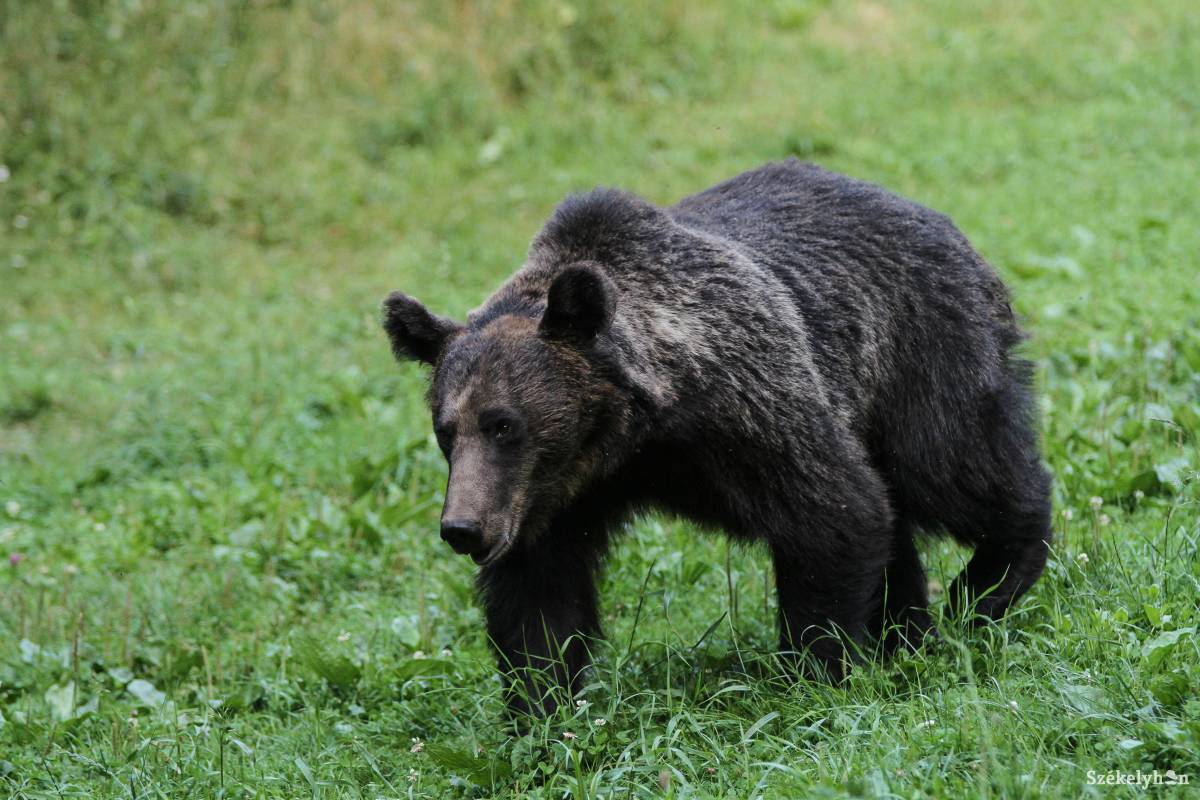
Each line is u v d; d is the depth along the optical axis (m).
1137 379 13.77
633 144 24.88
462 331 8.89
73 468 16.16
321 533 13.42
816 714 8.30
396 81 26.34
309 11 26.66
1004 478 10.12
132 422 17.06
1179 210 19.98
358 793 8.36
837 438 9.23
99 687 10.74
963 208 20.81
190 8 25.88
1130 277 17.28
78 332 19.97
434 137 25.16
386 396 16.95
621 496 9.34
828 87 26.58
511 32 27.23
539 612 9.30
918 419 10.10
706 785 7.59
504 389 8.29
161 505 14.77
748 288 9.20
